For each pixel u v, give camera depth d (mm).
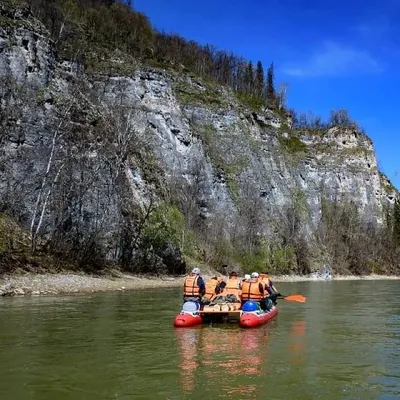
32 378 9719
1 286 24938
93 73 57125
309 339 14633
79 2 77625
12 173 35000
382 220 103125
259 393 9070
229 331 15648
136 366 10773
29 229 33844
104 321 17062
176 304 22734
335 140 103312
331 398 8922
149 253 41938
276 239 69125
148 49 79625
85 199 38219
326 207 92250
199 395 8852
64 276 30719
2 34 40812
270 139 83125
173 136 60375
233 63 113000
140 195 46562
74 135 40500
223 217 61500
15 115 37156
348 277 76562
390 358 12148
